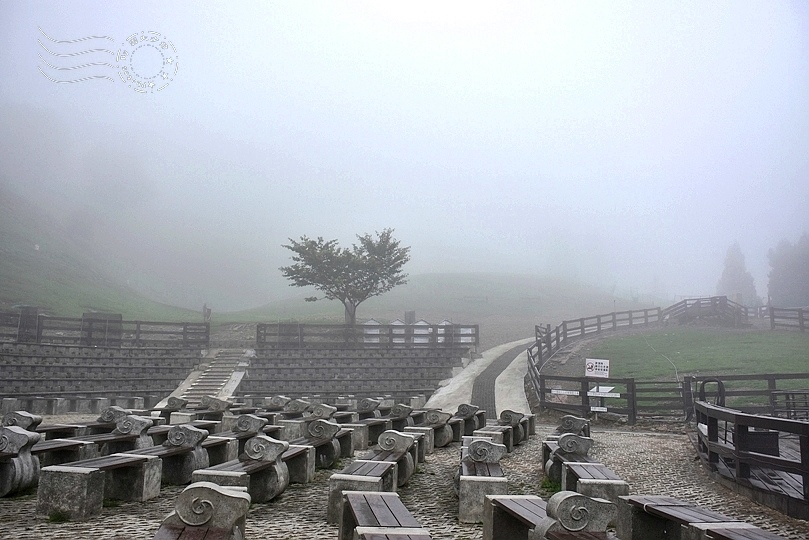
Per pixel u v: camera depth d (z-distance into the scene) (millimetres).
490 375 31938
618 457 13625
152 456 8742
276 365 33281
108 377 28203
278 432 13539
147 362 31172
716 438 11055
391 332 37438
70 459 9898
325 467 11938
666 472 11766
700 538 5102
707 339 35938
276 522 7566
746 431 9469
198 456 10102
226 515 4844
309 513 8141
